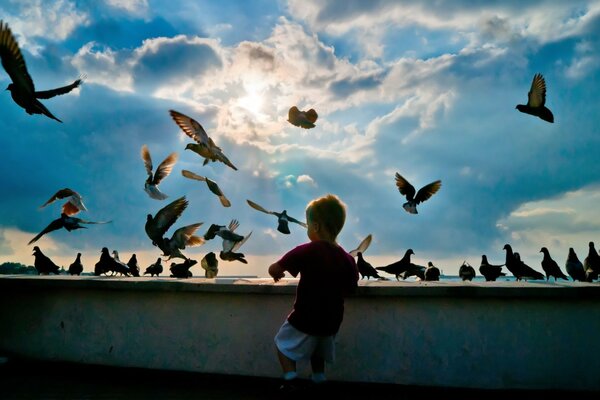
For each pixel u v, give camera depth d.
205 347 4.18
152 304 4.30
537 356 3.81
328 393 3.78
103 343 4.34
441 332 3.91
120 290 4.36
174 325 4.24
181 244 6.03
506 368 3.82
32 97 4.48
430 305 3.93
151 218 6.03
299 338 3.28
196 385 3.93
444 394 3.77
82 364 4.34
